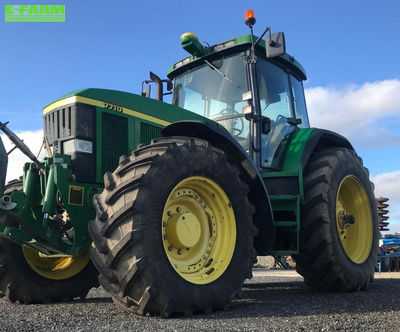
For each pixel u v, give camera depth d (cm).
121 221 278
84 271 427
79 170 345
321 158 462
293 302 362
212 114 481
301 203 430
